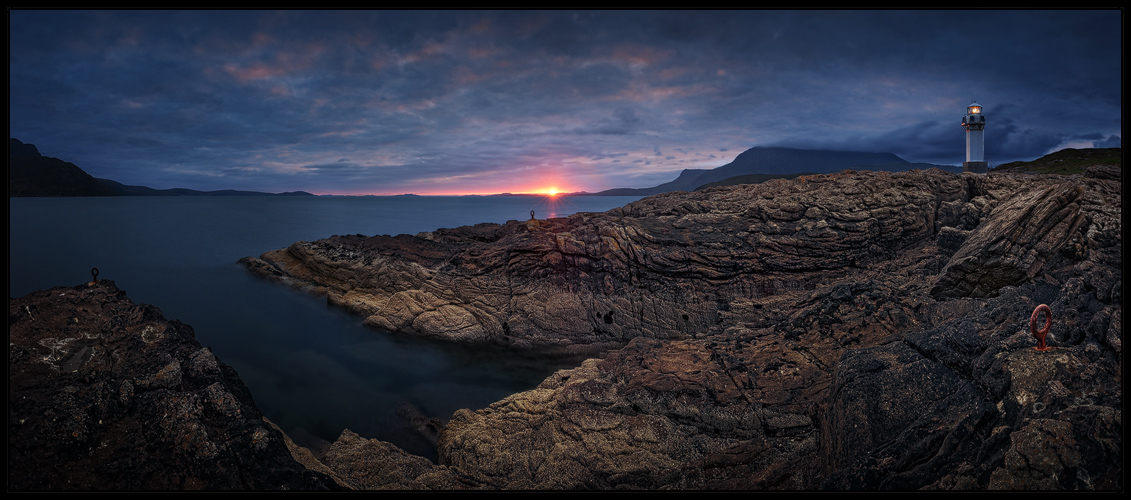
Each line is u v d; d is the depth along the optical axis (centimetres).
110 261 4016
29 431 852
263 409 1697
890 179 2566
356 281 2694
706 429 1151
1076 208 1722
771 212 2375
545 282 2286
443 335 2270
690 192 2833
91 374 1051
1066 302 984
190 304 2812
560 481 1024
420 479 1077
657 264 2223
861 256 2253
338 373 1980
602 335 2216
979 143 3419
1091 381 700
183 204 13025
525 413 1330
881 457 707
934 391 851
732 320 2073
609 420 1206
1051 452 589
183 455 845
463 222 10481
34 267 3888
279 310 2628
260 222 8069
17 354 1090
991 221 1978
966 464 643
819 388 1185
